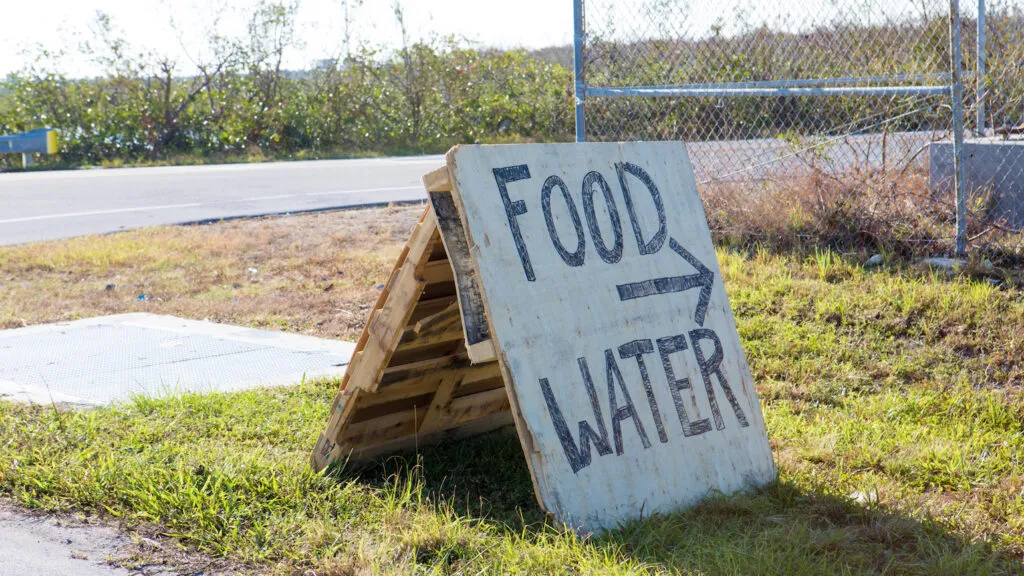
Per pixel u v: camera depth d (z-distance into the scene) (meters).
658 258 3.79
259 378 5.50
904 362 5.43
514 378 3.21
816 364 5.45
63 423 4.41
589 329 3.46
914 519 3.36
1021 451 4.15
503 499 3.73
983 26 8.52
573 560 3.03
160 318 7.30
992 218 7.53
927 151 8.59
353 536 3.27
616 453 3.38
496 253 3.31
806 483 3.75
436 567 2.95
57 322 7.23
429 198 3.38
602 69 8.84
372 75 27.59
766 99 9.27
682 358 3.70
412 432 4.22
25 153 21.97
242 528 3.30
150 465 3.80
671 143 4.07
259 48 26.12
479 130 27.67
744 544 3.10
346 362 5.91
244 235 11.27
